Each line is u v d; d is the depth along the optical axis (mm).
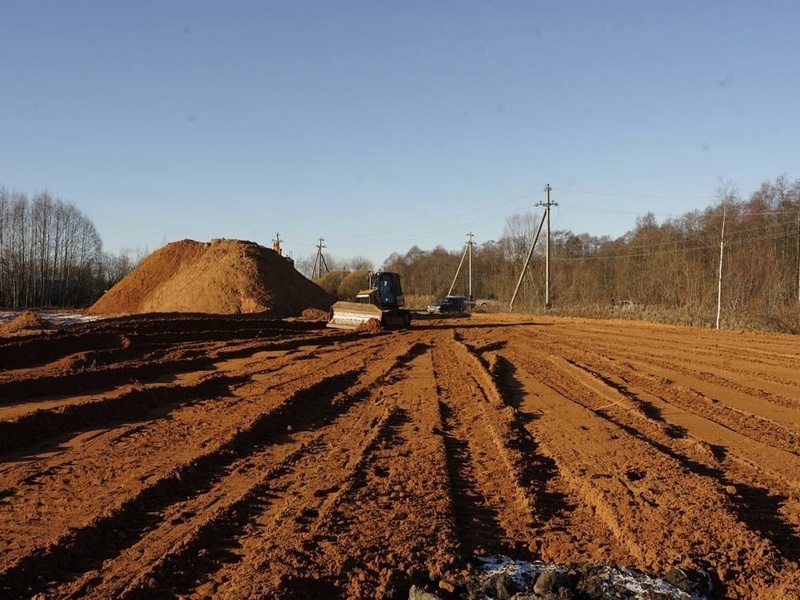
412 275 114938
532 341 29750
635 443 10258
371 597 5051
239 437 10109
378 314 36250
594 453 9664
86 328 25297
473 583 5215
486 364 20375
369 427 11375
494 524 6875
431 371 18766
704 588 5199
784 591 5160
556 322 47875
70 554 5770
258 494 7590
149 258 55812
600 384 16609
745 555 5922
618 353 24453
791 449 10141
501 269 94562
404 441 10375
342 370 18203
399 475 8414
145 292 52219
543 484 8336
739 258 49250
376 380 16734
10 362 17250
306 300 51781
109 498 7285
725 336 33188
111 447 9648
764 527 6801
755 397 15000
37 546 5879
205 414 12047
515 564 5672
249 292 47562
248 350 22797
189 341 25922
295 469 8719
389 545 6023
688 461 9422
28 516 6707
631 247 70062
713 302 45938
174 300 48562
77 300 67812
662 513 6941
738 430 11516
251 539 6250
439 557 5746
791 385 16797
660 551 5902
